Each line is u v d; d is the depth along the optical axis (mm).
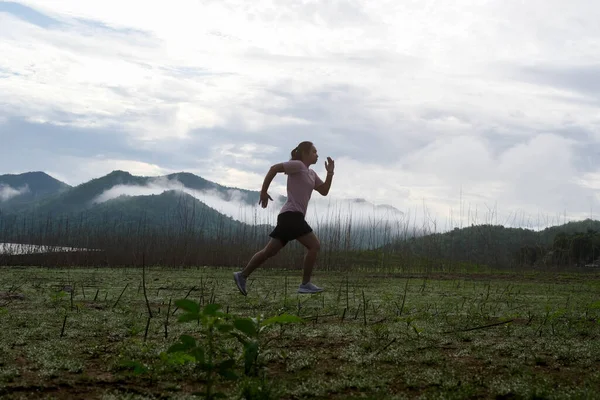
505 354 4086
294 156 7410
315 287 7402
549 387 3080
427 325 5434
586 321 5922
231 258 19703
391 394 2949
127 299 7559
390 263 20266
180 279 12148
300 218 7180
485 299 8664
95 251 19766
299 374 3355
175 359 3174
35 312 5941
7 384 3006
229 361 2613
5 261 18812
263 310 6398
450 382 3172
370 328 5070
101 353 3861
